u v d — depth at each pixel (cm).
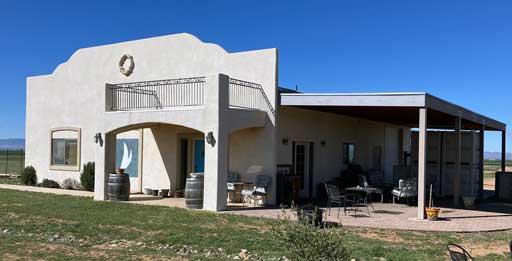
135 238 970
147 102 1783
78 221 1148
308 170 1745
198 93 1645
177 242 932
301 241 606
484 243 970
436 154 2022
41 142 2166
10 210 1302
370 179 1902
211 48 1633
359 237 988
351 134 2033
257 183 1477
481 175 1983
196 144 1708
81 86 2031
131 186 1850
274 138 1481
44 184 2081
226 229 1052
